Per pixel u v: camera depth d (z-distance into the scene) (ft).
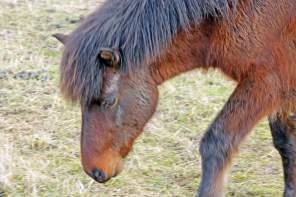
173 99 42.73
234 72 30.76
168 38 29.84
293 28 30.17
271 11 29.84
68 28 52.44
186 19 29.86
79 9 56.18
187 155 37.27
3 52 47.88
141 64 29.53
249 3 29.76
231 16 29.84
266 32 29.91
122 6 29.78
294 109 31.22
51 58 47.78
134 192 33.99
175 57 30.40
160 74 30.37
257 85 30.27
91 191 34.01
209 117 41.09
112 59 28.60
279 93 30.50
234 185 34.78
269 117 31.83
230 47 30.14
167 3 29.84
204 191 30.45
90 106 29.32
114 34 29.30
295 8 29.99
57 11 55.67
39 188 34.12
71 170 35.73
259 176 35.65
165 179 35.22
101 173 29.60
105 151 29.63
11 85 43.98
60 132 39.29
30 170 35.24
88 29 29.32
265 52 30.04
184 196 33.86
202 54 30.76
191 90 43.80
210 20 30.09
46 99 42.60
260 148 38.22
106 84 29.07
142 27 29.53
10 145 37.29
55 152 37.35
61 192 33.81
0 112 41.04
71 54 28.96
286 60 30.30
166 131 39.45
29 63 46.73
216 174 30.42
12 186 34.14
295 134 32.55
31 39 50.42
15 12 55.26
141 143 38.22
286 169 33.04
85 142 29.55
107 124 29.48
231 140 30.37
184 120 40.75
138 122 30.04
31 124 39.96
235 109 30.42
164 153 37.42
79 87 28.81
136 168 35.91
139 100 29.84
